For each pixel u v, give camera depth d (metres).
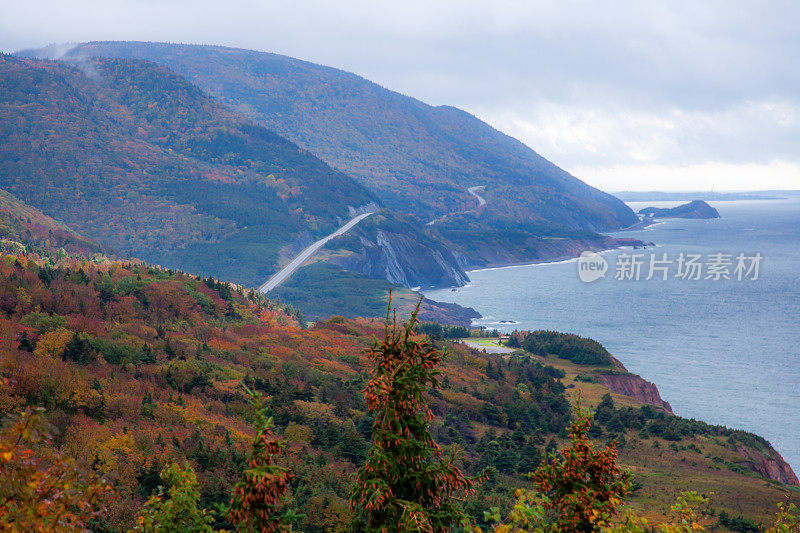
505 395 127.38
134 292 141.50
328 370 123.62
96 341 97.56
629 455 106.81
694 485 88.38
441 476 14.02
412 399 14.27
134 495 53.84
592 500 13.41
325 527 46.84
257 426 12.95
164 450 62.12
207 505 49.97
